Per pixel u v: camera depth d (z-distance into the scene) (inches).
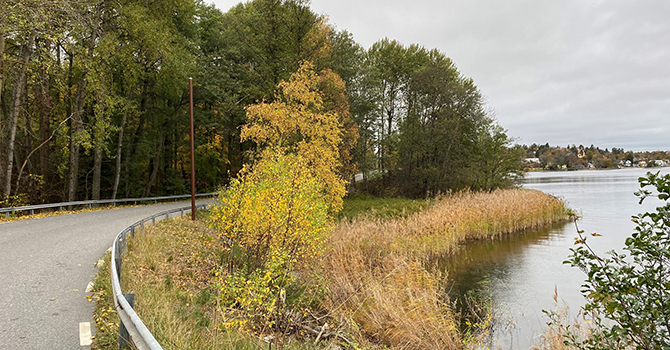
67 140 917.2
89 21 687.1
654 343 145.9
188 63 969.5
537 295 430.3
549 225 909.8
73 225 565.3
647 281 144.4
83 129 781.9
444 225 694.5
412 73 1485.0
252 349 213.0
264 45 971.3
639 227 151.3
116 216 688.4
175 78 920.9
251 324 266.1
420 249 553.9
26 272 303.0
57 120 1005.8
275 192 328.5
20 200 731.4
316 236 354.9
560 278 497.4
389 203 1074.7
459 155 1443.2
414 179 1488.7
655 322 143.5
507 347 302.4
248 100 1077.8
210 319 252.8
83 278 290.7
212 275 374.0
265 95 890.1
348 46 1128.2
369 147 1429.6
